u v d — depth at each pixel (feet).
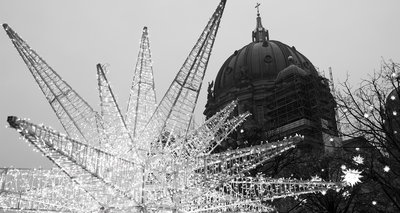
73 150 29.12
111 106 36.17
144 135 36.73
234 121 43.86
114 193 33.91
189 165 36.81
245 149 39.86
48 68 36.32
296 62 305.32
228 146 104.58
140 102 37.65
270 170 104.12
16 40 35.06
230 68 322.96
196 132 39.14
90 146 30.66
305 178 98.89
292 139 39.91
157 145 36.52
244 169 39.88
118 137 35.96
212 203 42.47
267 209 54.80
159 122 36.09
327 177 96.48
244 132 115.85
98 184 32.35
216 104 315.17
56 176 37.09
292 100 214.28
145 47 38.58
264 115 260.62
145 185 36.32
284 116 215.31
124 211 35.86
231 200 43.60
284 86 231.50
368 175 55.21
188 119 35.01
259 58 314.76
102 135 36.63
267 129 138.92
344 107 65.31
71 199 37.45
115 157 33.09
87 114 37.17
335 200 90.99
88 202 37.40
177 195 36.01
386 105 60.03
